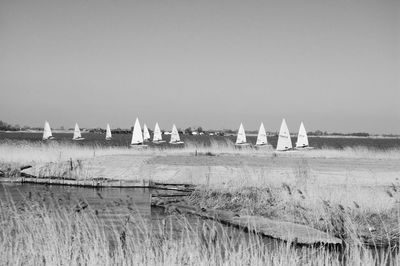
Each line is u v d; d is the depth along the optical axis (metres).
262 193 22.69
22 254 12.43
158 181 32.78
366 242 15.72
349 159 43.56
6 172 36.88
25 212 16.19
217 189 24.84
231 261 11.95
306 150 56.22
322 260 12.68
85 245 12.83
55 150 44.47
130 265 12.00
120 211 20.83
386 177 29.22
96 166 38.09
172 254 12.02
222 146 57.28
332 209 18.48
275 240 15.79
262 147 69.75
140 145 68.19
